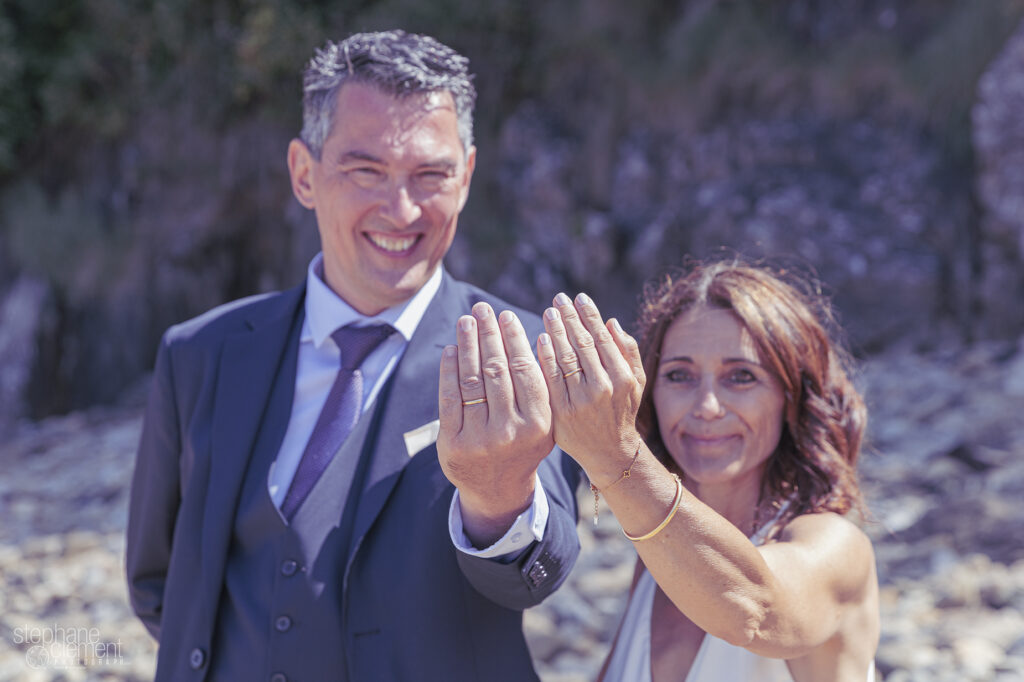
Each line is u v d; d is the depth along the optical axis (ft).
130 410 36.35
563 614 15.64
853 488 6.36
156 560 7.38
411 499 6.15
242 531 6.34
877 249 31.19
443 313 6.79
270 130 37.58
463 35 35.94
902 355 30.45
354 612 6.01
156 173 38.52
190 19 37.45
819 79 33.14
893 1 32.81
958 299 30.83
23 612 17.40
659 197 34.68
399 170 6.50
